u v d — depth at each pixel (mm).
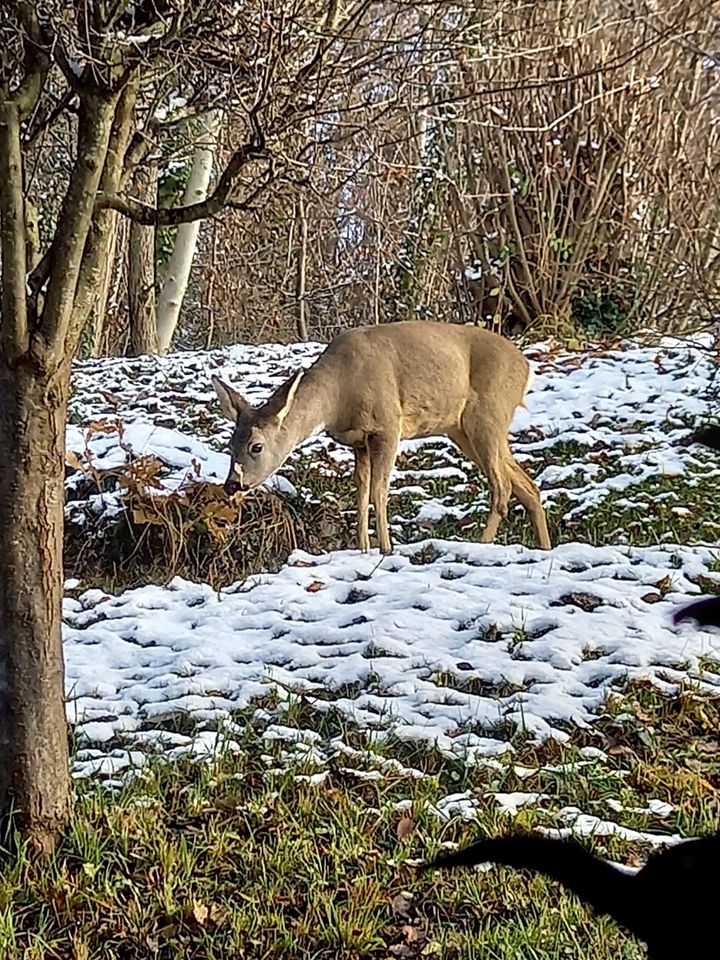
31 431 3865
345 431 8289
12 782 4059
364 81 4465
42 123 4105
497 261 16641
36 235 3955
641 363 13633
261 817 4496
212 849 4246
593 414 12031
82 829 4152
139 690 5812
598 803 4676
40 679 4039
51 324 3799
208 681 5863
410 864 4211
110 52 3533
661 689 5641
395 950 3773
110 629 6879
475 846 1344
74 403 12906
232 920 3865
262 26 3520
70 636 6742
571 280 16312
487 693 5719
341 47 3939
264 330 26406
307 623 6723
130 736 5273
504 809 4590
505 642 6234
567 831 4391
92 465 9297
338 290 26062
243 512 8641
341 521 9180
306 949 3770
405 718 5410
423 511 9477
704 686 5688
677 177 16250
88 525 8734
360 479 8453
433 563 7703
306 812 4551
